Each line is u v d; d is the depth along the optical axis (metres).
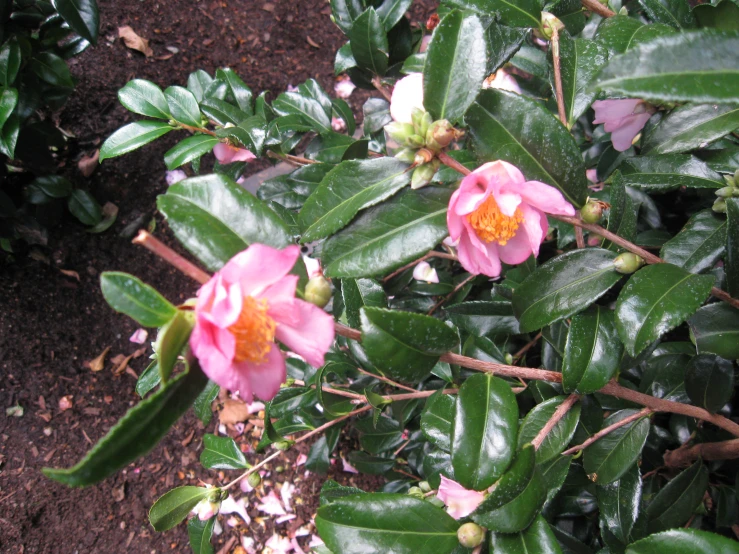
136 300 0.23
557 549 0.30
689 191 0.55
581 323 0.35
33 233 0.81
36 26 0.70
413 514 0.31
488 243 0.31
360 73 0.57
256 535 0.74
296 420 0.56
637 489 0.40
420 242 0.30
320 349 0.25
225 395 0.82
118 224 0.87
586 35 0.55
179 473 0.77
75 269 0.84
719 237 0.37
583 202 0.33
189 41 1.00
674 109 0.39
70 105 0.90
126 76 0.94
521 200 0.30
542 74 0.50
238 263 0.23
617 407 0.45
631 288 0.32
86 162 0.88
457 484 0.32
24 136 0.76
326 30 1.06
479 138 0.32
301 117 0.56
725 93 0.24
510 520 0.29
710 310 0.36
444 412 0.43
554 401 0.37
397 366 0.30
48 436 0.76
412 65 0.51
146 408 0.22
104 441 0.22
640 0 0.42
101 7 0.97
